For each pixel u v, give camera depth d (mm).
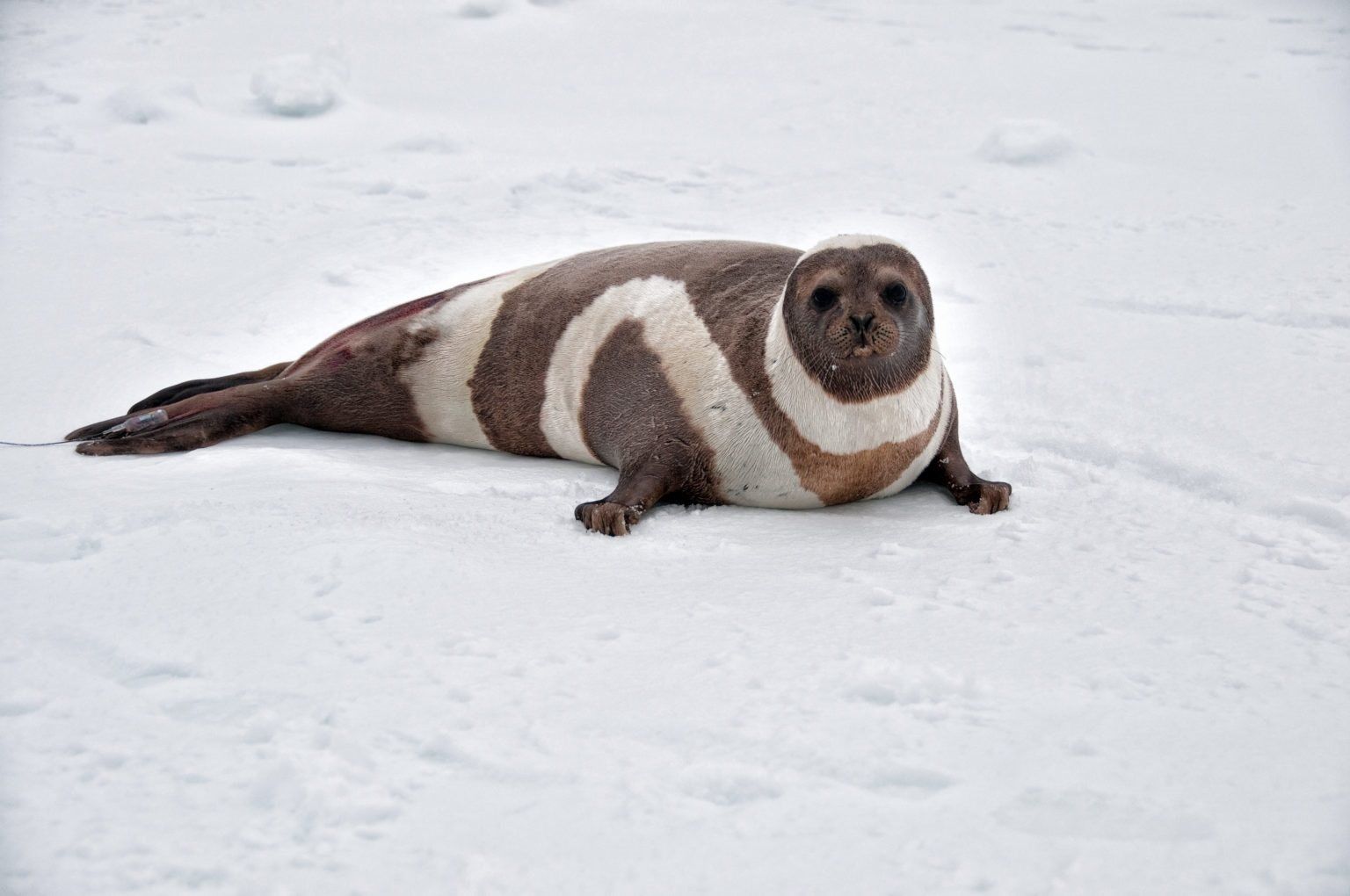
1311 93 26969
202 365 12188
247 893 4750
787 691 6137
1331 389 11078
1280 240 16234
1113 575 7629
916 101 26422
